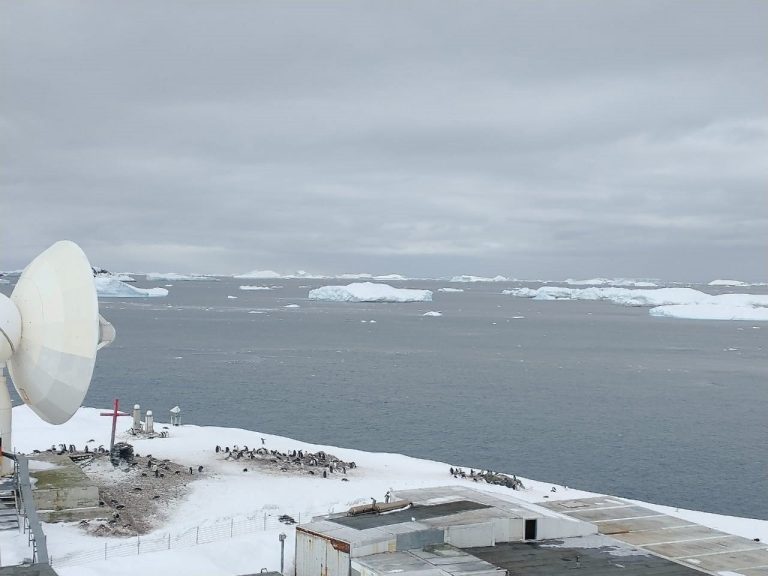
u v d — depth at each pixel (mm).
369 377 157000
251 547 43031
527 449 95375
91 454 60875
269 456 66938
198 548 41844
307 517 50594
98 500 47375
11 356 45906
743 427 110812
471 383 151625
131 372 157750
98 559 40219
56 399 45625
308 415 114500
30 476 48375
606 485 79750
